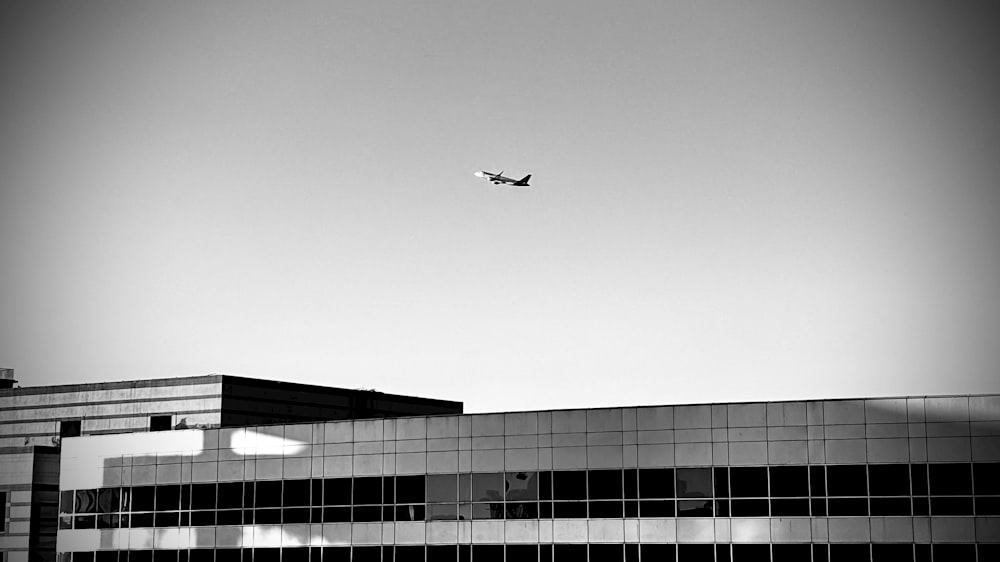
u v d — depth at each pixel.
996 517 62.72
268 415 105.62
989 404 63.50
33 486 101.62
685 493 67.50
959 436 63.72
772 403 66.75
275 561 75.94
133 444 81.38
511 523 70.50
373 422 74.62
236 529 77.38
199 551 78.19
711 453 67.31
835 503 65.06
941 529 63.41
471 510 71.56
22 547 100.69
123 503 81.06
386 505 73.56
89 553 81.62
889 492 64.38
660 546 67.50
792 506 65.62
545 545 69.62
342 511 74.69
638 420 68.88
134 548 80.19
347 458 75.00
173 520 79.31
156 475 80.31
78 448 83.12
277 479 76.69
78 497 82.62
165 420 104.19
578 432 69.88
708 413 67.69
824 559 64.81
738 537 66.25
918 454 64.19
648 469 68.31
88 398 107.62
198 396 103.19
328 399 110.94
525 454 70.81
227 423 102.38
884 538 64.06
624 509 68.44
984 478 63.16
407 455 73.50
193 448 79.50
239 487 77.69
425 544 72.31
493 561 70.56
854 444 65.19
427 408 121.62
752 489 66.44
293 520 75.88
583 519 69.12
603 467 69.12
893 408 64.88
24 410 109.44
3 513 102.12
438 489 72.50
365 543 73.75
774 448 66.38
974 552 62.84
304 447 76.25
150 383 105.50
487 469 71.56
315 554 74.94
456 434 72.50
